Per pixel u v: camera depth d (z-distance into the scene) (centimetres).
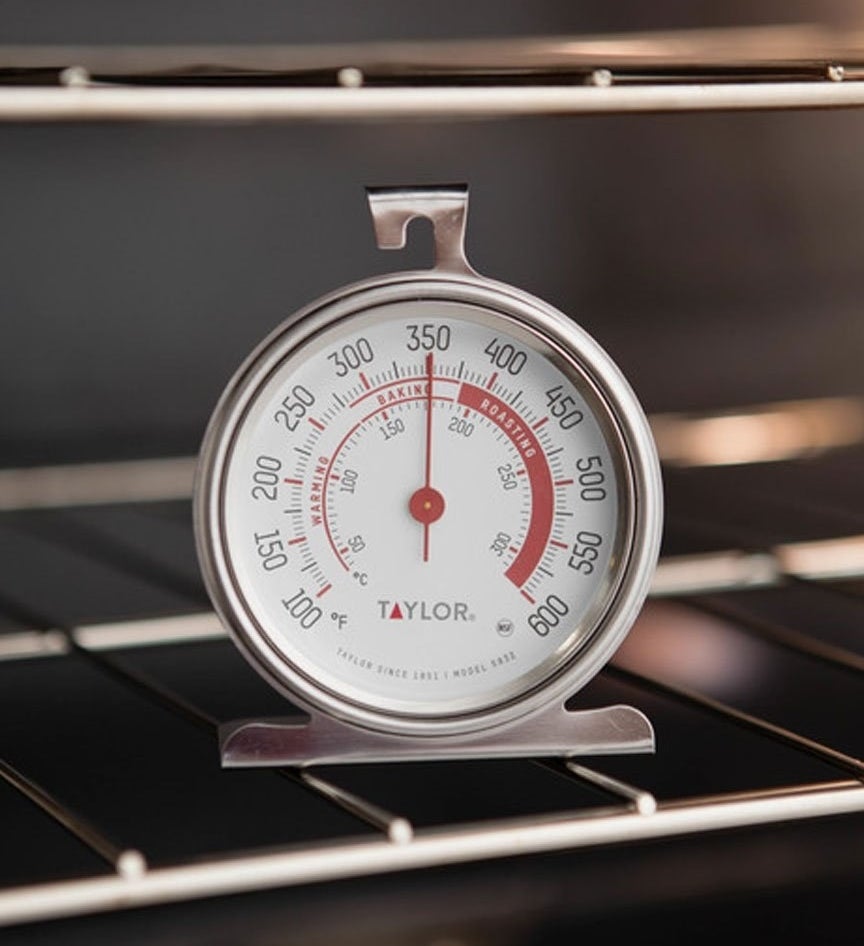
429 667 51
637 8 71
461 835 48
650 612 72
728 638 72
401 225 50
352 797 49
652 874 63
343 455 50
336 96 48
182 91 47
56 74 52
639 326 75
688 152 75
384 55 70
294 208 73
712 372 76
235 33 69
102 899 46
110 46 68
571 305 74
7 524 72
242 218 73
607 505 51
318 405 50
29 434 72
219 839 63
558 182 74
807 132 75
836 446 76
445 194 50
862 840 64
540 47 71
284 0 69
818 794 50
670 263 75
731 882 64
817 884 64
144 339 73
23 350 72
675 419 75
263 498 50
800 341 76
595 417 51
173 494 74
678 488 75
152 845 62
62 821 49
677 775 66
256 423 50
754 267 75
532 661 51
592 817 48
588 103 49
